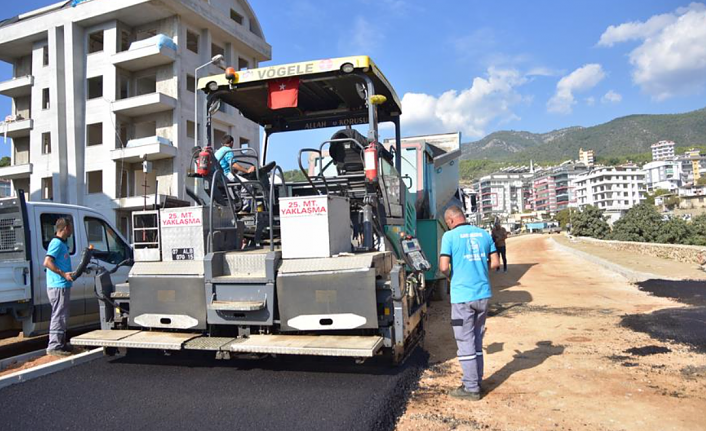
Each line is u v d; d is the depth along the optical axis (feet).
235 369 18.37
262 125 25.84
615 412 14.15
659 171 616.80
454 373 18.25
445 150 42.50
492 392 16.11
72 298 23.94
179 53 119.96
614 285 43.80
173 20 121.08
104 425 13.41
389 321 16.60
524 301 35.24
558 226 447.42
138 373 18.20
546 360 19.75
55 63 123.95
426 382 17.26
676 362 19.08
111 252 26.91
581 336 23.79
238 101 23.00
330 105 24.14
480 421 13.64
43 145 127.03
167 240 18.34
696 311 29.25
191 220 18.02
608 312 30.09
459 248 15.80
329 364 18.70
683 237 157.48
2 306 20.81
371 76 20.10
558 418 13.78
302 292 16.56
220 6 136.67
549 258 84.02
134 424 13.42
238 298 17.06
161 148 111.04
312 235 16.89
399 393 15.65
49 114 125.08
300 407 14.32
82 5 121.08
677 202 394.52
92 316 25.05
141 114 121.08
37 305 22.26
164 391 16.08
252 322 16.88
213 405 14.69
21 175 129.90
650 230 164.86
